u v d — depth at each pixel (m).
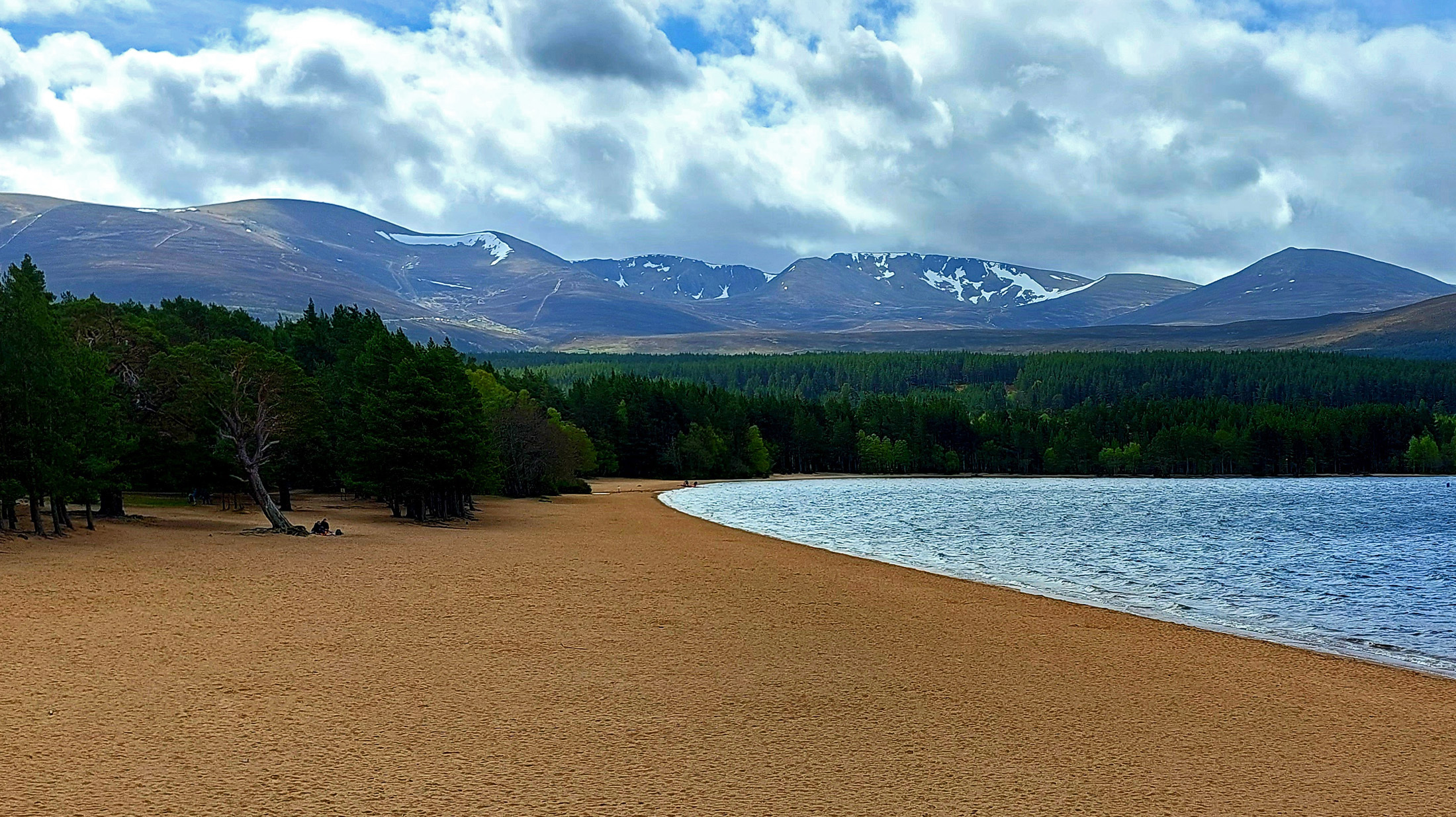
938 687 21.61
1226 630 31.69
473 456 68.56
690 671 22.20
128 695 18.56
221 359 53.00
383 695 19.34
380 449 63.44
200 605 28.16
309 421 59.78
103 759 14.95
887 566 45.16
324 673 20.86
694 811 13.87
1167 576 45.88
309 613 27.77
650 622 28.14
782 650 24.80
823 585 37.34
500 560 42.38
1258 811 14.68
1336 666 25.86
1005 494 130.38
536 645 24.44
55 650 21.84
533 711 18.61
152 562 36.66
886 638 26.98
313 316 111.62
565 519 73.19
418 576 36.38
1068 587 41.66
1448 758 17.73
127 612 26.61
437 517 67.19
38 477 41.91
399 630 25.66
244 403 52.38
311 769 14.95
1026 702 20.69
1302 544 62.94
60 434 43.41
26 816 12.58
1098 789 15.40
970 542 62.44
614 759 16.02
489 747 16.41
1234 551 57.94
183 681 19.67
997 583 42.16
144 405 56.41
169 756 15.25
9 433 42.12
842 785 15.20
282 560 39.22
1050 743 17.81
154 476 59.47
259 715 17.61
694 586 35.81
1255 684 23.23
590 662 22.77
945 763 16.39
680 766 15.80
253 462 51.28
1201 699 21.53
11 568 33.62
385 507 76.44
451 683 20.42
